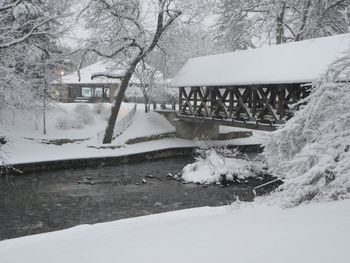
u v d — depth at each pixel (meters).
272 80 19.62
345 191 6.01
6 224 13.10
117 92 26.86
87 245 4.82
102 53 26.06
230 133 33.53
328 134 6.87
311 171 6.23
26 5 20.23
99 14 26.16
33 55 23.19
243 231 3.99
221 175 19.91
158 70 33.25
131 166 23.77
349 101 7.13
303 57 19.47
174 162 25.27
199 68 28.23
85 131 29.27
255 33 31.84
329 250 2.91
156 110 34.56
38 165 21.23
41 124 28.55
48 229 12.62
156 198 16.80
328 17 28.12
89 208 15.19
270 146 8.81
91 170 22.31
